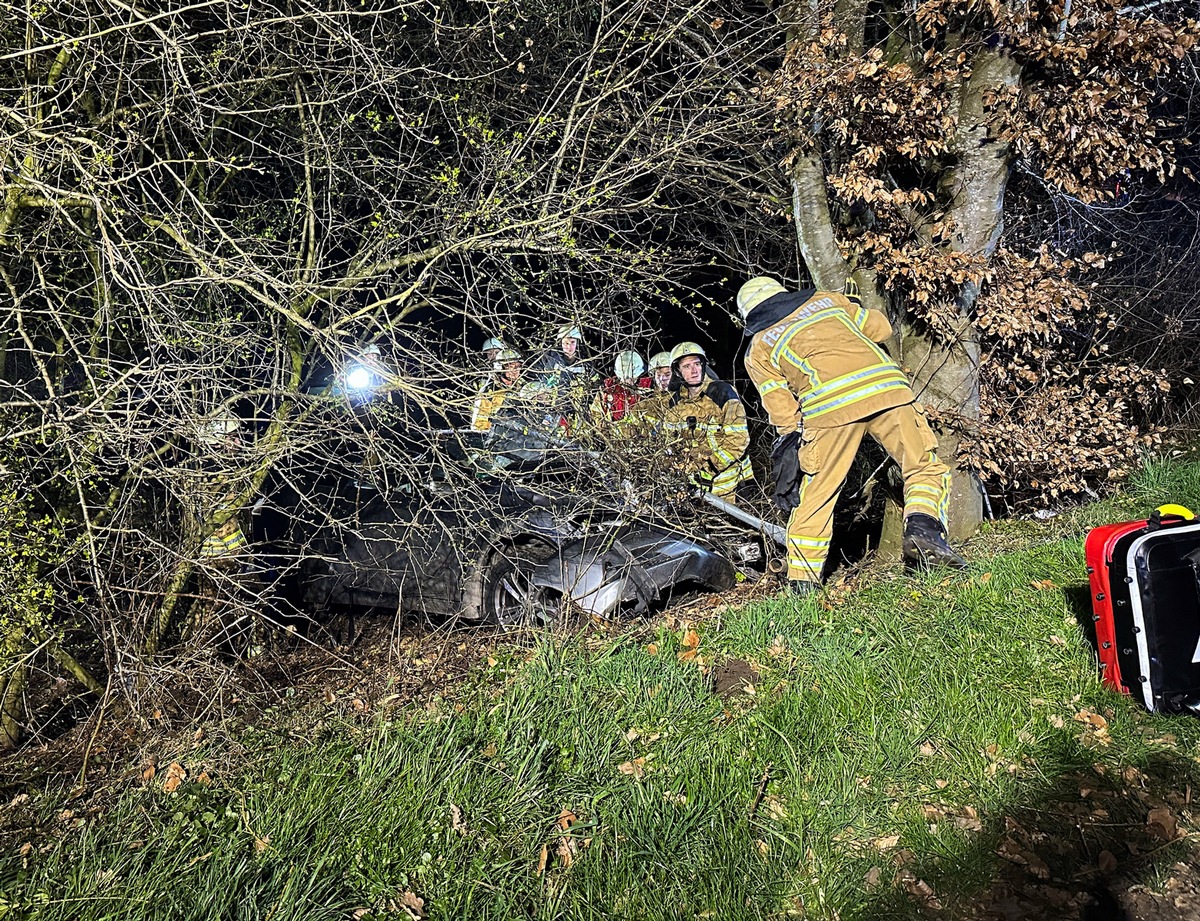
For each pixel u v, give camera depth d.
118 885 3.07
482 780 3.51
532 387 5.18
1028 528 6.68
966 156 6.27
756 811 3.41
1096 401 7.30
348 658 5.73
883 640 4.46
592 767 3.62
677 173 6.25
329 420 5.12
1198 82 8.08
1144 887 3.04
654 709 4.00
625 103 6.14
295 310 5.11
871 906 3.01
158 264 5.33
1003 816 3.36
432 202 5.82
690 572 5.99
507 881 3.06
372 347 4.75
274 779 3.69
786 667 4.34
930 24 5.97
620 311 6.11
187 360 4.92
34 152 4.17
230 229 5.69
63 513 5.07
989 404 6.92
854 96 5.84
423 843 3.21
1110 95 5.87
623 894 3.02
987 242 6.41
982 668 4.19
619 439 5.60
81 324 5.35
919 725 3.84
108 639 4.40
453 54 6.44
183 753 4.07
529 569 5.85
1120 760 3.61
